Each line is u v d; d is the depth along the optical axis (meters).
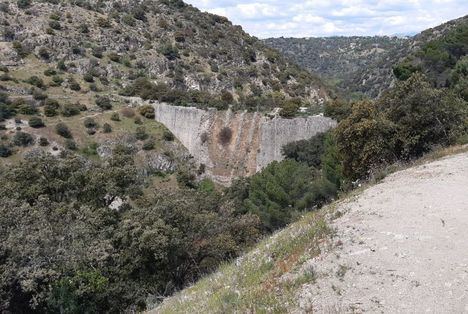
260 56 113.19
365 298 7.27
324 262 8.84
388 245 8.94
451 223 9.61
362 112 25.55
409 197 11.82
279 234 14.12
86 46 96.88
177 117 76.31
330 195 34.06
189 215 27.25
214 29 121.69
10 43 90.25
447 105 22.20
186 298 12.37
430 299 6.94
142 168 68.19
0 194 25.33
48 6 105.00
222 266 16.27
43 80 83.81
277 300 7.95
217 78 98.12
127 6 119.44
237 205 43.78
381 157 23.52
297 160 56.72
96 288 19.98
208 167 70.19
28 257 18.81
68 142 67.44
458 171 13.98
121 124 74.75
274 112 68.94
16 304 19.09
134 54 99.50
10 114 70.62
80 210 25.03
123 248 24.58
